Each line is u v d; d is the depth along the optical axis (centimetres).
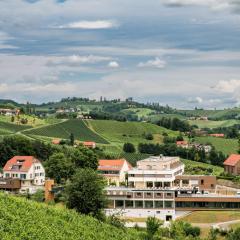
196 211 19388
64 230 9838
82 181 14575
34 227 8994
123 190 19800
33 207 10562
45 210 10794
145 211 19550
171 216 19450
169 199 19512
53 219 10281
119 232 11912
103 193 15162
